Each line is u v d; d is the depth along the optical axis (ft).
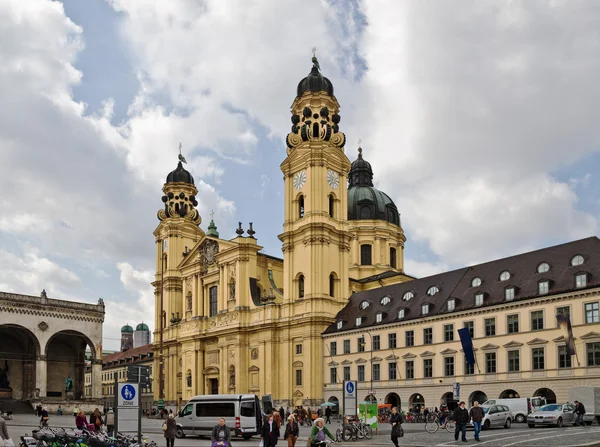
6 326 346.74
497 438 147.43
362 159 486.79
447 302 277.64
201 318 392.68
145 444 112.27
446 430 188.14
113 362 619.67
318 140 356.59
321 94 363.56
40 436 110.93
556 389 229.86
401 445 141.08
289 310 344.49
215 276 395.14
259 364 351.67
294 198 358.84
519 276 259.60
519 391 241.35
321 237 341.41
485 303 259.80
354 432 165.17
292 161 360.69
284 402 335.88
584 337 224.74
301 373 333.21
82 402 355.97
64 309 362.94
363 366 305.32
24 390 372.58
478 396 256.32
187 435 200.34
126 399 110.93
